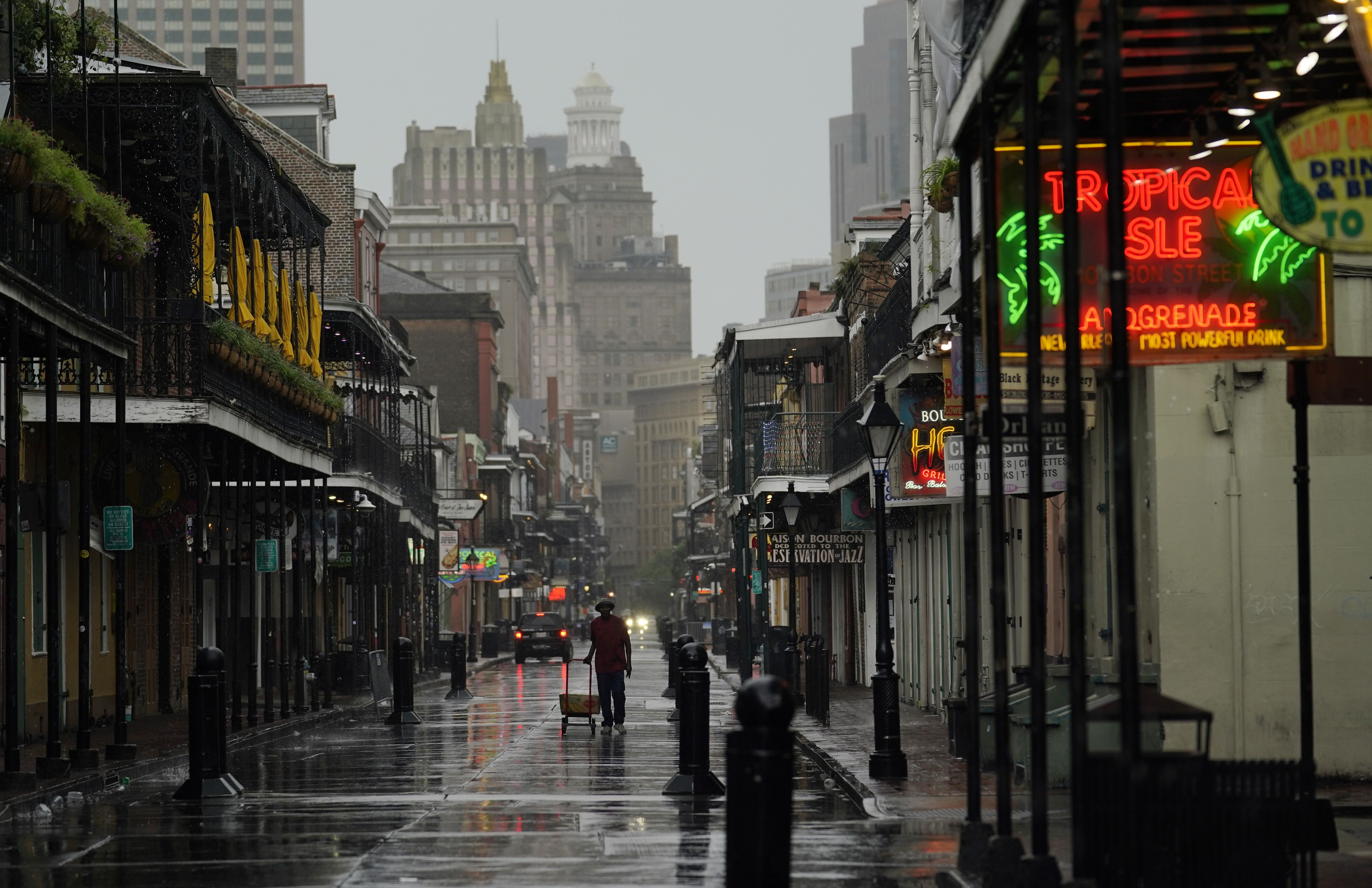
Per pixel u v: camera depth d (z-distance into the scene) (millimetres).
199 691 26625
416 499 82562
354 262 83688
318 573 63094
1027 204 14969
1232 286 18516
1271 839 14055
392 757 34812
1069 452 14094
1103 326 17016
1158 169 18547
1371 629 25016
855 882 17156
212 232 40625
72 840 21359
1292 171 15383
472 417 150000
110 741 37531
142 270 46906
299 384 47312
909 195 44312
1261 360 18516
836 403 67375
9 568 25734
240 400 42750
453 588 113188
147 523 38125
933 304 35094
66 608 41375
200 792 26422
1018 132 18422
